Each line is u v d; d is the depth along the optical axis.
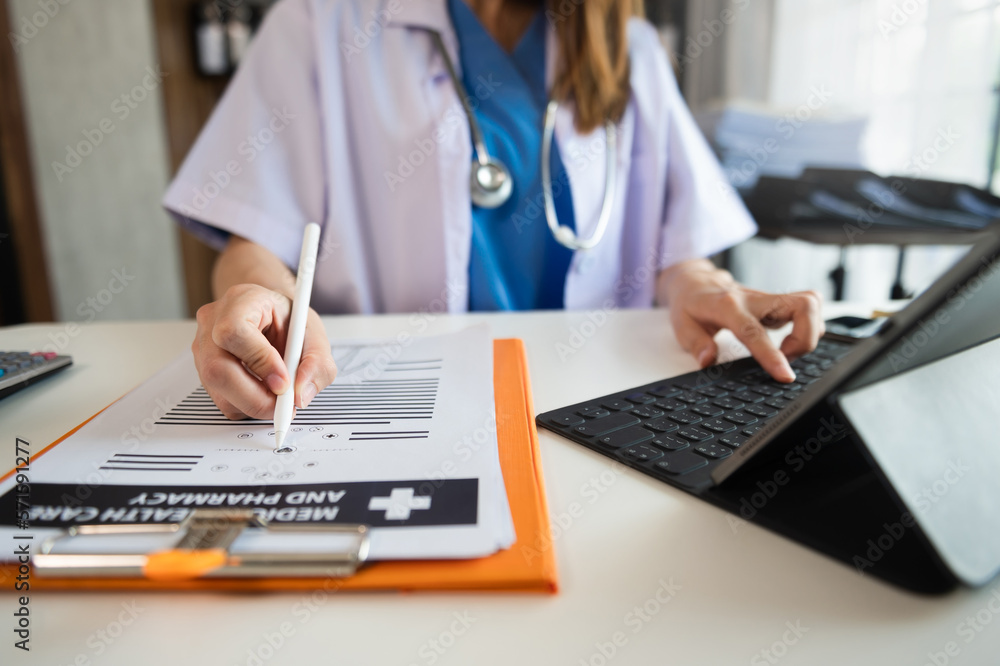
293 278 0.69
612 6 0.87
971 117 1.54
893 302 0.79
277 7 0.85
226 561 0.22
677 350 0.57
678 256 0.87
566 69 0.88
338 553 0.23
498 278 0.89
